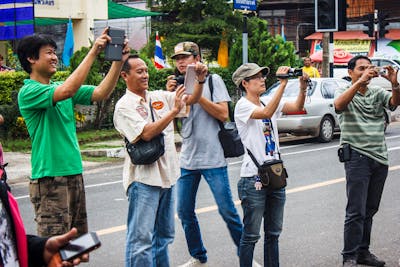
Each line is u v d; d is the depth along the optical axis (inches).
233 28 1126.4
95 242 116.6
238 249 288.7
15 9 876.6
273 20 1747.0
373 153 283.6
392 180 496.7
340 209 404.5
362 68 287.1
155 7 1270.9
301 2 1728.6
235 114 257.9
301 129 735.1
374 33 1280.8
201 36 1136.8
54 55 225.6
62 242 119.6
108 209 421.7
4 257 115.7
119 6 1259.8
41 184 227.5
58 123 227.0
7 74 765.9
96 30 1253.7
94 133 789.9
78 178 232.8
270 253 264.4
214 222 377.7
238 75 260.1
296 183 490.6
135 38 1318.9
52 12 1117.7
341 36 1678.2
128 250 245.9
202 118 285.1
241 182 258.5
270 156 256.5
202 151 285.7
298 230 358.6
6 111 735.7
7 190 121.2
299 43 1745.8
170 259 314.0
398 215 390.6
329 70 969.5
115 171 597.0
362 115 285.1
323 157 629.9
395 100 281.3
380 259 308.0
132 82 244.1
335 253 319.3
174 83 270.8
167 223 258.1
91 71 746.8
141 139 238.2
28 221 396.2
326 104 754.8
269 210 262.5
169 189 254.5
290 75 253.0
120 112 241.6
